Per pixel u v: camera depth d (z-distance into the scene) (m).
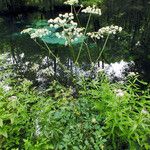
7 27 21.77
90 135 4.03
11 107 4.34
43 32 5.46
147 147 3.95
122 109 3.95
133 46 15.79
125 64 13.30
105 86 4.36
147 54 14.54
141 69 12.62
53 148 3.89
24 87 4.87
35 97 4.57
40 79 11.55
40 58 14.58
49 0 27.02
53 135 4.03
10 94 4.55
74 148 3.80
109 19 22.05
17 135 4.18
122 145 4.12
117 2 25.94
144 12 23.05
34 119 4.18
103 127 3.98
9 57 14.92
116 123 3.83
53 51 15.47
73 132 4.03
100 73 5.02
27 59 14.46
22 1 26.92
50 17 24.81
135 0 25.58
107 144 4.11
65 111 4.30
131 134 3.95
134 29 19.06
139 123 3.81
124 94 4.20
